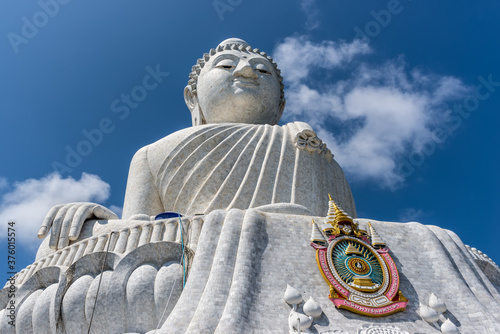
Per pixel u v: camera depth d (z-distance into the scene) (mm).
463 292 11172
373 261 11344
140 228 13484
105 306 11281
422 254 12250
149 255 11867
